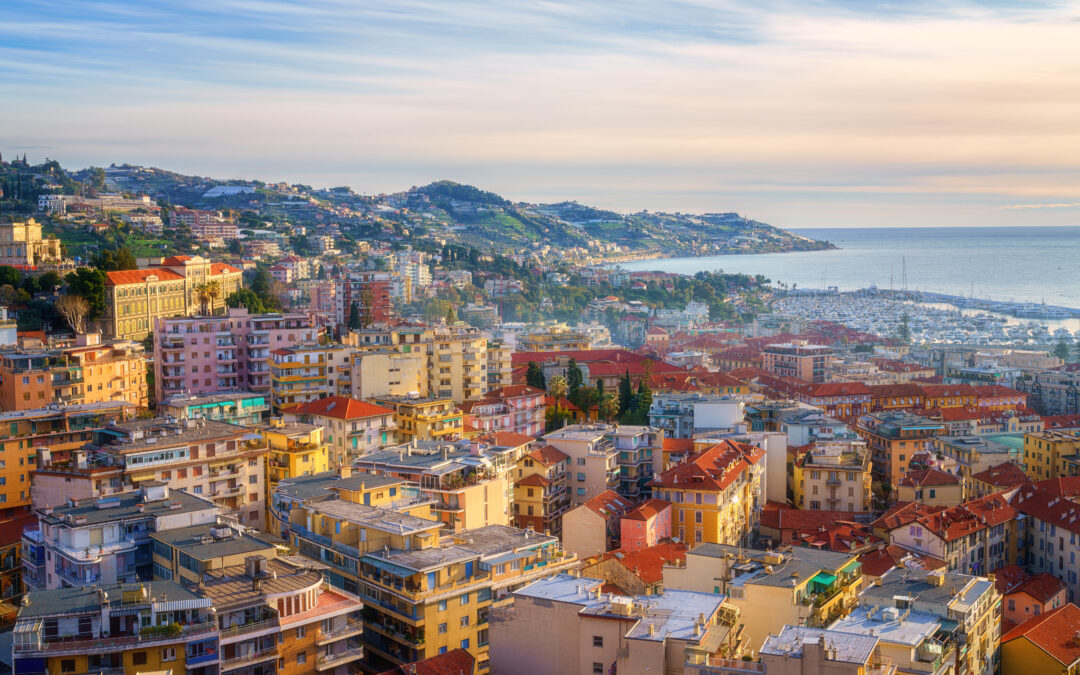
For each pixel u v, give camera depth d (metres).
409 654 151.88
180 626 126.81
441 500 197.12
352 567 161.25
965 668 149.25
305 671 140.62
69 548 154.12
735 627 139.12
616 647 135.00
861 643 128.88
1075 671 165.88
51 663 122.12
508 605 148.00
